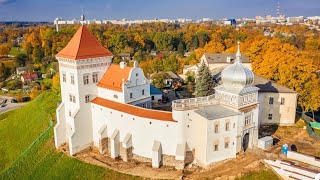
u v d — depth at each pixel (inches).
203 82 3838.6
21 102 6604.3
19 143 3966.5
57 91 5032.0
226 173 2529.5
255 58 4901.6
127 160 2918.3
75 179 2824.8
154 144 2783.0
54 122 3956.7
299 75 3796.8
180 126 2701.8
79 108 3154.5
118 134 2992.1
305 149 2812.5
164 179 2561.5
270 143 2864.2
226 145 2669.8
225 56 5324.8
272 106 3356.3
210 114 2600.9
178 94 4633.4
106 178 2721.5
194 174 2598.4
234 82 2696.9
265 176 2468.0
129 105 2979.8
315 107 3796.8
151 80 5108.3
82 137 3206.2
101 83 3243.1
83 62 3100.4
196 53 7057.1
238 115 2669.8
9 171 3275.1
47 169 3095.5
